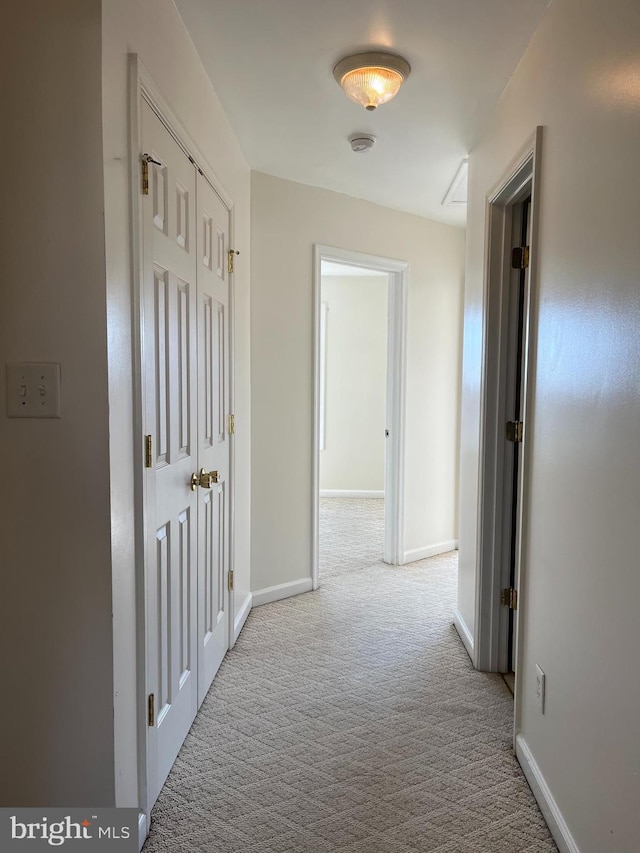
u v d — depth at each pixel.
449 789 1.80
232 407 2.71
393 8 1.77
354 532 5.02
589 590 1.42
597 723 1.36
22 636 1.37
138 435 1.50
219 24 1.87
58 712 1.38
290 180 3.31
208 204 2.23
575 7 1.54
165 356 1.73
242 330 2.96
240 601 3.00
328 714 2.21
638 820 1.17
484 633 2.56
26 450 1.34
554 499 1.67
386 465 4.13
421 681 2.47
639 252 1.19
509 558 2.54
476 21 1.83
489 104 2.38
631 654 1.21
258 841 1.58
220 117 2.42
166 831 1.61
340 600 3.41
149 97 1.54
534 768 1.78
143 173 1.50
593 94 1.42
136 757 1.55
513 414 2.52
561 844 1.54
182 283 1.90
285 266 3.32
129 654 1.49
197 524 2.12
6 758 1.39
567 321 1.58
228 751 1.97
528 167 2.02
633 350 1.21
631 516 1.21
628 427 1.23
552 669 1.66
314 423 3.53
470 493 2.79
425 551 4.27
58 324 1.32
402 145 2.81
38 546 1.36
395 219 3.88
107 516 1.35
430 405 4.24
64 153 1.29
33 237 1.31
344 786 1.80
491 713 2.23
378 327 6.35
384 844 1.58
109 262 1.33
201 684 2.23
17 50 1.28
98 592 1.36
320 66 2.12
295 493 3.46
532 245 1.85
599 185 1.38
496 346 2.50
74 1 1.27
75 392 1.33
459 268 4.36
